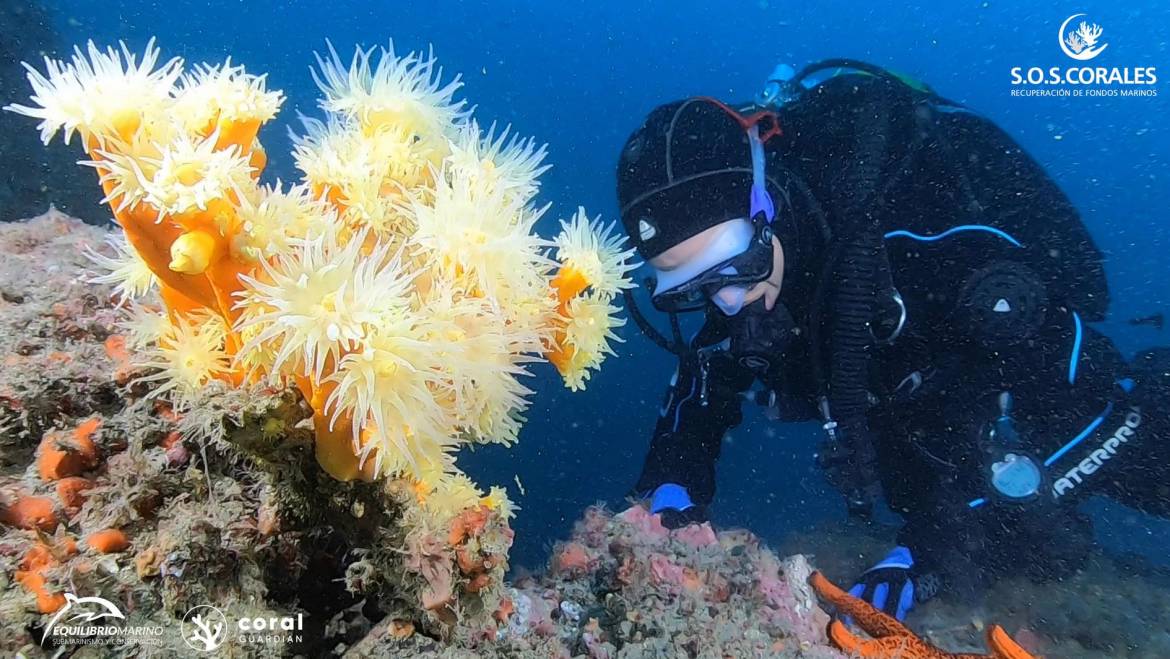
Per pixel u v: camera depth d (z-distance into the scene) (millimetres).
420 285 1709
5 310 1881
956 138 3752
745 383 4242
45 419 1521
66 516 1361
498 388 1776
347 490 1649
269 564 1581
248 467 1502
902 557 3850
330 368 1435
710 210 3346
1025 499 3787
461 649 1781
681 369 4273
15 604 1190
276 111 1585
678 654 2225
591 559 2725
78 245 2648
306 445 1587
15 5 8430
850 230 3447
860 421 3463
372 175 1788
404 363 1396
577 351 2227
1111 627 4016
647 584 2547
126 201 1308
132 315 1737
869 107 3639
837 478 3543
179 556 1340
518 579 2957
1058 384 3850
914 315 3773
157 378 1522
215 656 1322
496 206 1772
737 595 2639
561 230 2127
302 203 1591
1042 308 3520
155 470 1405
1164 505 4043
